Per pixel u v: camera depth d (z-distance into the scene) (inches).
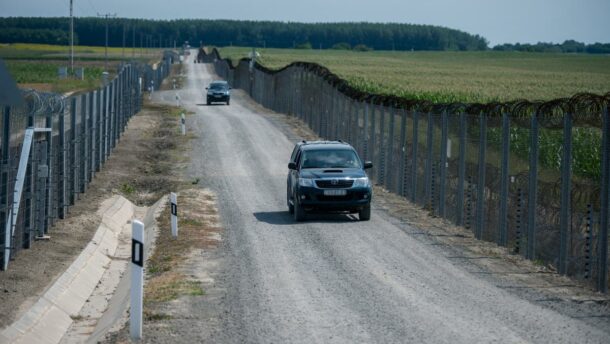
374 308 780.0
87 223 1355.8
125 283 992.2
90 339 756.6
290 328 711.7
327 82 2694.4
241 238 1229.1
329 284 897.5
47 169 1154.0
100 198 1638.8
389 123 1782.7
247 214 1496.1
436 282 901.8
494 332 679.1
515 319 724.7
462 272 960.9
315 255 1081.4
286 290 869.8
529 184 1029.2
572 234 916.0
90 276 1061.1
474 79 6117.1
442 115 1396.4
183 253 1107.3
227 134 2920.8
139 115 3659.0
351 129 2213.3
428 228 1318.9
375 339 669.3
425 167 1517.0
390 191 1792.6
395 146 1770.4
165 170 2133.4
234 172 2114.9
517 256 1067.9
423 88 4571.9
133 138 2763.3
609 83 5644.7
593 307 772.6
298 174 1414.9
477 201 1215.6
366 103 1994.3
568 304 786.2
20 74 6427.2
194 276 951.0
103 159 2145.7
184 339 681.6
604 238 833.5
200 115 3690.9
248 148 2578.7
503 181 1127.6
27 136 1013.8
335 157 1450.5
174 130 3026.6
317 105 2942.9
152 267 1031.0
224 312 773.9
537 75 7111.2
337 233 1268.5
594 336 661.3
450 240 1200.2
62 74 5113.2
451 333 680.4
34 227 1157.7
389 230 1298.0
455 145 1369.3
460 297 823.1
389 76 6323.8
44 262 1035.9
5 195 958.4
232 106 4468.5
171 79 7327.8
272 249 1131.3
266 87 4399.6
